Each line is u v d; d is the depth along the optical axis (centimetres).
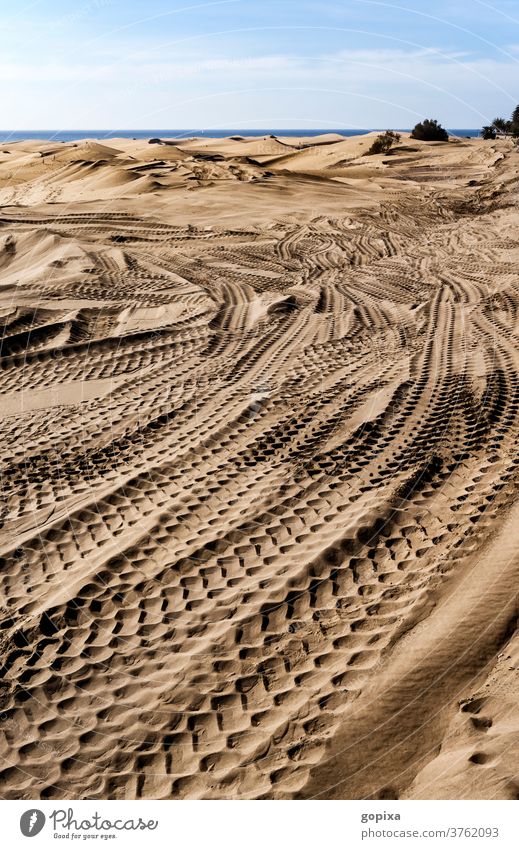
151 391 626
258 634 324
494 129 4784
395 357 676
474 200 2052
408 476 443
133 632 331
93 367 695
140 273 1086
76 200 2061
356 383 610
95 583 364
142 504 437
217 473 470
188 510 427
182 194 2028
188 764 264
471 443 477
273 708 285
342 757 259
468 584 334
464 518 390
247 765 261
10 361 716
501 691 272
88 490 458
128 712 289
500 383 572
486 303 878
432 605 326
